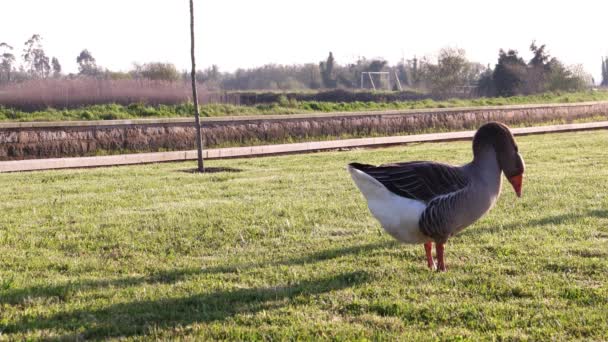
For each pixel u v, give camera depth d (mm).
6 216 10008
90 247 8102
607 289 5988
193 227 9078
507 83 52406
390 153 19781
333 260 7309
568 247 7562
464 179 6316
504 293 6004
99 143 21297
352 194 11680
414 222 6230
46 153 20094
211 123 23984
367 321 5340
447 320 5348
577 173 13914
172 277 6766
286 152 22250
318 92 48125
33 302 5883
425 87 56438
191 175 14969
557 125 31625
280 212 10039
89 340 4992
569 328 5098
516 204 10328
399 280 6461
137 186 13172
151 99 30047
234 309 5652
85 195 11984
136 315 5508
